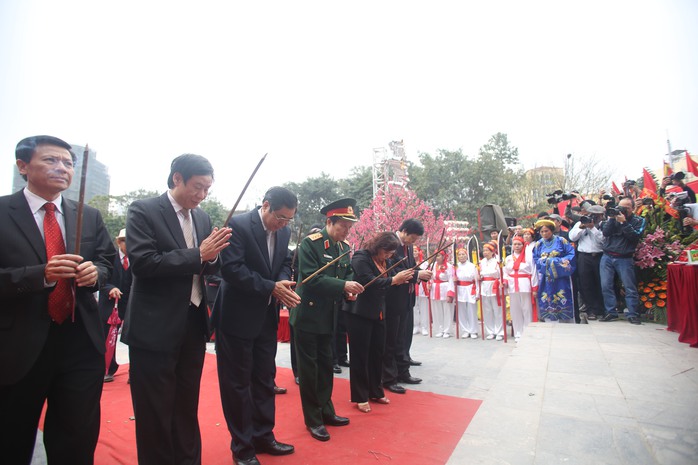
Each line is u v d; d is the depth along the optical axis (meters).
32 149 2.01
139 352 2.21
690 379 3.38
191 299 2.45
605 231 6.34
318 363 3.30
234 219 2.93
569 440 2.48
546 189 23.72
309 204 29.38
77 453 1.99
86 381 2.04
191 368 2.45
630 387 3.26
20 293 1.81
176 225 2.40
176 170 2.36
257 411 2.86
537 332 5.53
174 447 2.40
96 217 2.36
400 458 2.69
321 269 3.18
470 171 26.00
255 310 2.80
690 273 4.56
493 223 10.83
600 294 6.81
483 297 7.52
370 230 19.09
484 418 2.87
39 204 2.07
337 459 2.71
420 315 8.23
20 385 1.94
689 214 6.06
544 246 6.94
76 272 1.93
